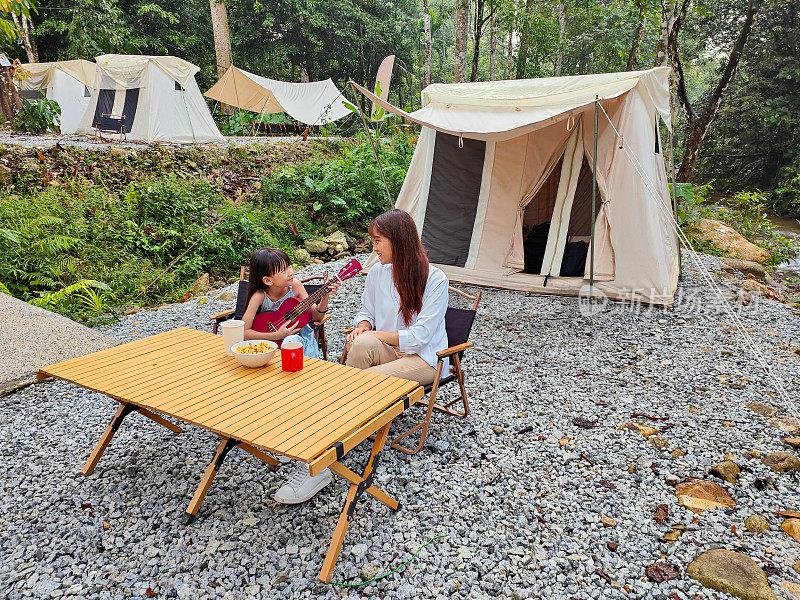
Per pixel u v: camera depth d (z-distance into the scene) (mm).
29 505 2668
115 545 2404
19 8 8859
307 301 3367
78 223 7227
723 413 3625
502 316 5758
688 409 3691
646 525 2576
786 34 20078
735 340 5043
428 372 3262
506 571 2293
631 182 5902
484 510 2676
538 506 2717
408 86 28812
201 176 10172
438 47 29297
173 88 12773
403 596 2152
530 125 5367
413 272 3197
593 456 3139
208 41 24672
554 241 6465
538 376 4270
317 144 13859
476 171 6801
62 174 8297
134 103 12391
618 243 6051
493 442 3287
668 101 6992
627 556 2377
